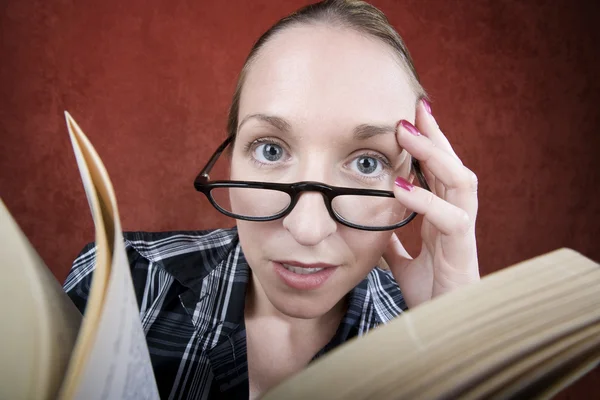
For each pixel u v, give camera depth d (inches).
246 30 74.2
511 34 75.5
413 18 73.2
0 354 9.7
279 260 15.7
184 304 21.3
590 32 77.3
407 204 16.4
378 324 22.0
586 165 79.2
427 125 18.1
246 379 19.8
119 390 9.4
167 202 74.1
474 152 75.9
